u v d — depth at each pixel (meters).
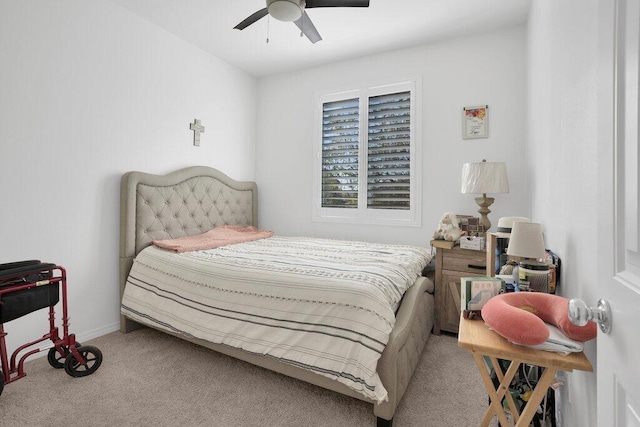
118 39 2.64
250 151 4.08
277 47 3.33
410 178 3.29
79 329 2.42
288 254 2.46
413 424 1.57
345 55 3.49
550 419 1.42
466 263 2.54
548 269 1.36
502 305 1.12
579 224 1.24
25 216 2.13
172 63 3.09
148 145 2.89
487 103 2.97
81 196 2.42
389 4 2.59
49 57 2.23
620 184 0.65
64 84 2.31
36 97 2.17
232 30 3.01
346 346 1.55
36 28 2.16
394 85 3.35
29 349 2.16
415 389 1.87
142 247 2.73
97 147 2.52
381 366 1.50
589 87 1.14
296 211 3.92
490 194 2.95
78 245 2.41
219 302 2.01
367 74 3.49
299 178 3.89
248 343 1.82
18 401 1.71
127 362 2.13
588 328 0.98
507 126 2.89
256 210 4.06
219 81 3.61
